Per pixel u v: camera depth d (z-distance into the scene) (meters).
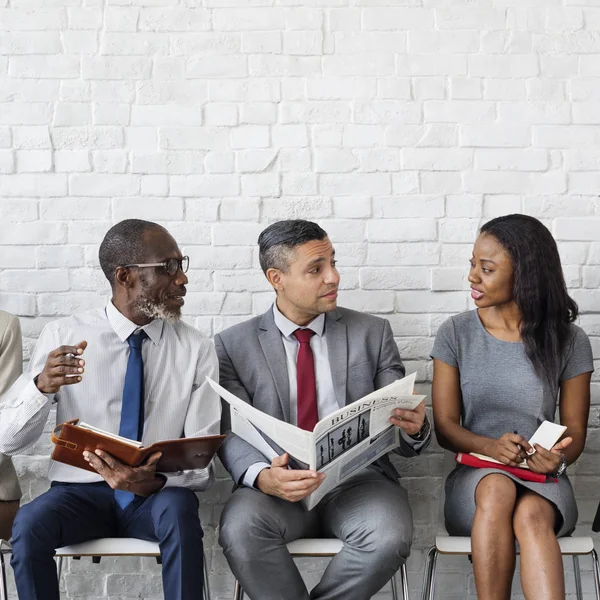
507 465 2.20
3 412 2.19
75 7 2.63
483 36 2.67
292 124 2.66
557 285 2.38
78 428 1.94
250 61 2.65
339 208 2.67
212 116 2.65
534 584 2.01
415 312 2.69
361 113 2.66
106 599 2.71
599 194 2.68
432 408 2.57
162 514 2.07
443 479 2.71
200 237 2.66
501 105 2.67
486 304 2.39
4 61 2.63
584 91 2.68
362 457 2.16
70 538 2.11
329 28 2.66
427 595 2.24
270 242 2.39
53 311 2.65
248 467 2.21
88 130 2.64
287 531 2.19
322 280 2.36
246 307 2.67
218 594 2.70
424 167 2.67
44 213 2.64
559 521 2.18
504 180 2.68
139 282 2.28
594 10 2.67
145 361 2.32
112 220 2.65
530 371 2.37
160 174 2.65
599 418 2.71
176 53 2.64
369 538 2.13
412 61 2.66
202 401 2.32
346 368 2.41
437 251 2.68
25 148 2.64
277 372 2.41
